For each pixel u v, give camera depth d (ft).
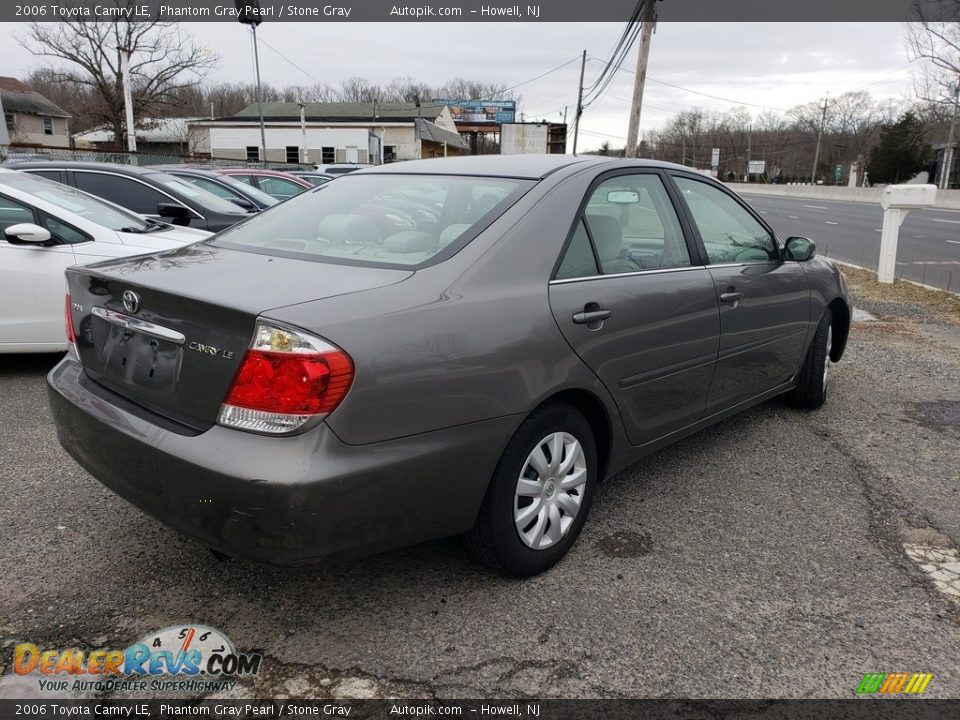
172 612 8.45
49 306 16.79
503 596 8.86
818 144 292.40
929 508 11.40
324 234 9.73
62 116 199.31
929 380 18.38
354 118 165.48
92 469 8.53
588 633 8.20
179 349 7.65
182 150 178.50
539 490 8.98
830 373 18.94
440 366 7.61
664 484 12.14
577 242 9.55
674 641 8.10
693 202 12.07
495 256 8.61
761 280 12.78
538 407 8.75
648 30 66.28
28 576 9.03
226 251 9.63
